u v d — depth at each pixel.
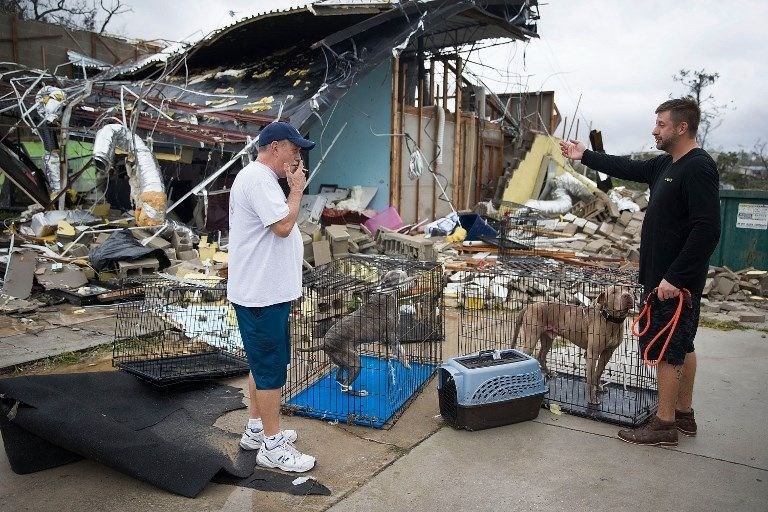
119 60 17.89
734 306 7.53
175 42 14.34
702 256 3.42
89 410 3.47
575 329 4.32
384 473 3.35
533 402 4.06
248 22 11.89
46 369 4.82
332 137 13.12
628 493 3.16
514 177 15.90
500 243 10.20
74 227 8.83
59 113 9.73
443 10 10.93
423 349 5.04
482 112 15.66
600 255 10.36
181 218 11.40
